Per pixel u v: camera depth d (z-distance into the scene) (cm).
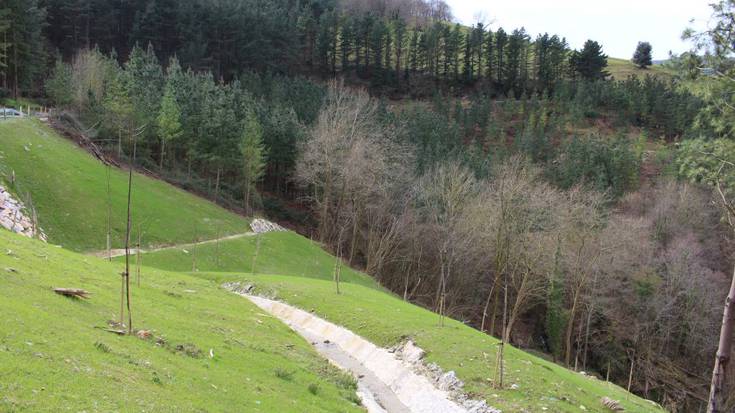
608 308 6694
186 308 2831
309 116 10462
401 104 15450
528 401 2289
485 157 11069
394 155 8319
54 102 9844
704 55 1702
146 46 13200
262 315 3422
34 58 9962
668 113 13788
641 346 6662
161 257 5359
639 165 11294
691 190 8194
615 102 14588
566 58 17575
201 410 1446
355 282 6719
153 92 8575
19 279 2006
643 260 6769
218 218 7144
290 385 2067
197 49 13025
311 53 16712
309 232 9119
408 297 7431
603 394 2755
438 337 3120
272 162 9550
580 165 9956
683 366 6700
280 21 15175
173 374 1647
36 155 5691
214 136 8319
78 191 5644
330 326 3556
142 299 2661
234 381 1828
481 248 6688
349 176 7419
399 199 8200
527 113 14050
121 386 1371
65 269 2625
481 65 17362
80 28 12925
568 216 5647
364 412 2141
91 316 1941
